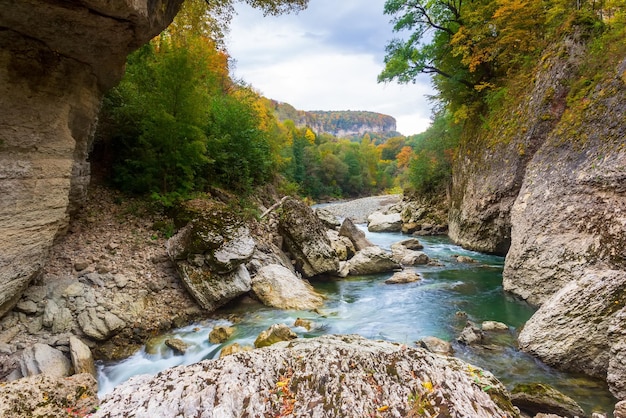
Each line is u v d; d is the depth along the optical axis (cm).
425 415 271
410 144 8644
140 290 684
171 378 335
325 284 1005
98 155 1029
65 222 719
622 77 773
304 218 1098
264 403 295
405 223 2366
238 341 609
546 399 404
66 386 347
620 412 367
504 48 1525
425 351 379
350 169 6712
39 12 421
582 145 805
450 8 1744
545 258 782
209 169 1243
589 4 1139
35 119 506
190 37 1134
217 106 1384
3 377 442
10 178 469
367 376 323
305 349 384
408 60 1892
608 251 643
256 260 932
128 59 1068
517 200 1000
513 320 718
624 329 457
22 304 548
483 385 316
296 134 5675
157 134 937
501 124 1368
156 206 945
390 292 923
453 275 1094
